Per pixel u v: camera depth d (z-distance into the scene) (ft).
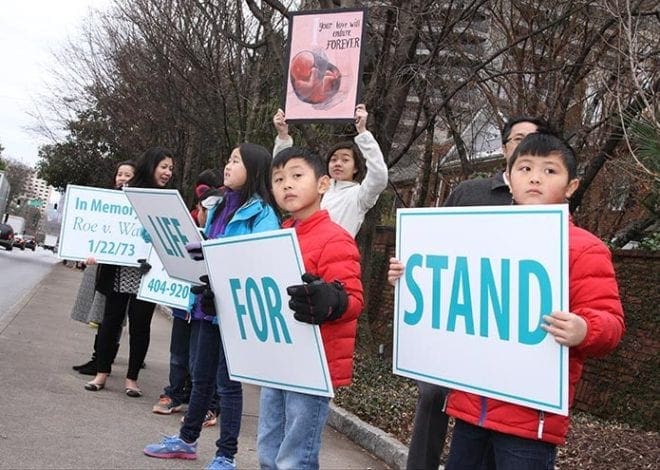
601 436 20.13
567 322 8.14
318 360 10.09
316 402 10.62
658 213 26.53
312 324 9.86
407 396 24.07
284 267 10.30
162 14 46.85
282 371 10.65
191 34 46.19
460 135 37.73
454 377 9.41
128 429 16.87
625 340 25.27
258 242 10.58
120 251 20.29
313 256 10.81
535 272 8.68
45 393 19.01
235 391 13.96
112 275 20.57
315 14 19.99
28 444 14.24
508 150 12.75
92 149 118.42
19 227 198.39
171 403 19.21
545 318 8.38
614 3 23.44
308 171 11.21
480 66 28.17
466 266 9.44
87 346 29.35
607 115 26.61
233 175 14.33
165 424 17.99
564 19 27.50
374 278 46.47
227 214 14.78
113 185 23.89
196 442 15.31
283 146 17.94
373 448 18.93
